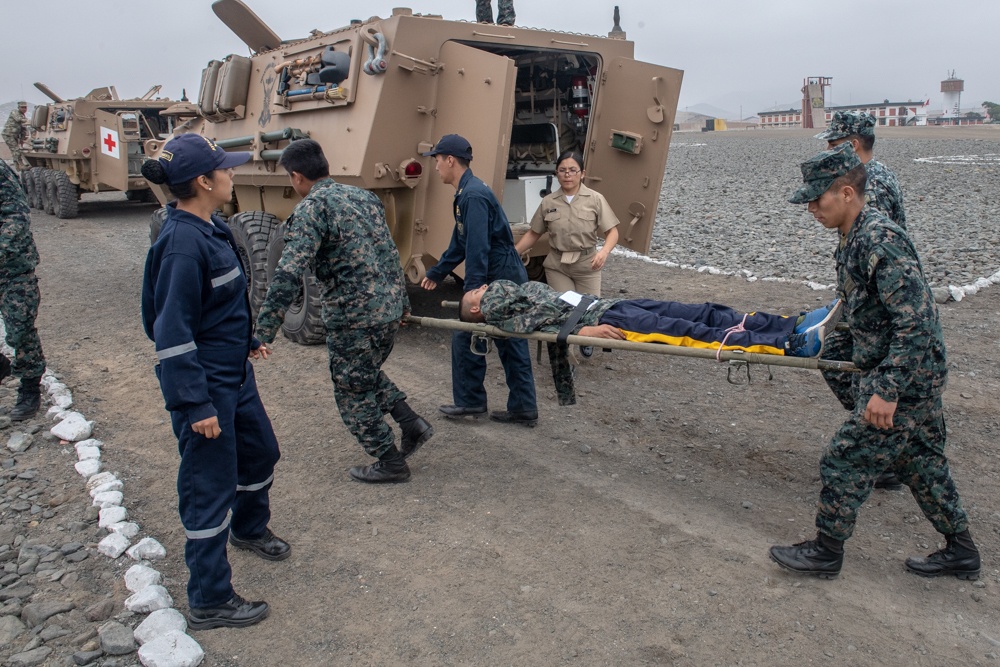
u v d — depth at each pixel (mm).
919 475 3197
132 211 16391
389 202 6008
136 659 2934
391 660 2906
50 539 3783
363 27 5605
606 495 4059
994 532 3637
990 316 7012
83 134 14492
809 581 3293
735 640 2951
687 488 4137
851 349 3885
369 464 4465
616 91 6547
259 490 3475
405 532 3760
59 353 6676
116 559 3605
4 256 4840
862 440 3049
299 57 6574
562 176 5527
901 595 3209
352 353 3904
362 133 5672
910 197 14102
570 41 6266
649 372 5953
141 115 15359
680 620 3068
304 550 3639
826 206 3055
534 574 3385
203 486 3010
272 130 6875
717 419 5043
